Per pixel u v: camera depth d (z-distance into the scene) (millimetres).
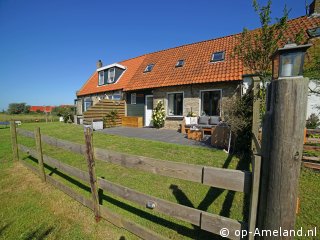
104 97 17406
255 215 1481
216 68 10227
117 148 6645
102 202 3160
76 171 3094
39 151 4039
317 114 7461
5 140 9031
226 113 5730
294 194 1268
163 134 9742
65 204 3211
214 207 2904
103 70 18250
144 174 4250
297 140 1221
